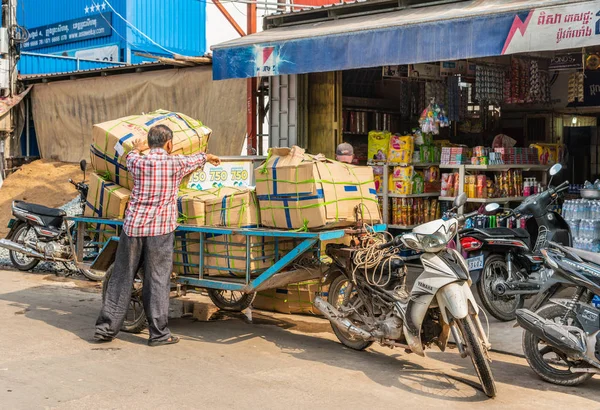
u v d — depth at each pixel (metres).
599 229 7.60
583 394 5.15
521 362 5.95
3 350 6.16
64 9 20.05
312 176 5.92
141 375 5.50
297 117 10.32
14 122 15.06
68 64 18.44
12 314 7.54
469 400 5.01
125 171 7.02
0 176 14.36
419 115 10.41
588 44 6.61
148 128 7.12
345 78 10.78
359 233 6.15
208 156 6.64
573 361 5.26
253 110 10.97
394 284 5.95
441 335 5.48
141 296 6.74
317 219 5.94
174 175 6.34
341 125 10.25
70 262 9.78
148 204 6.28
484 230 7.21
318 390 5.18
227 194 6.78
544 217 7.51
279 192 6.14
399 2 9.17
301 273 6.40
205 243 6.64
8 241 10.08
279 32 9.95
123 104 12.96
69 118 14.05
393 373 5.62
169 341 6.44
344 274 6.15
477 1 8.27
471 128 11.12
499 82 9.48
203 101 11.62
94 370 5.62
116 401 4.91
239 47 9.45
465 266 5.30
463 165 9.12
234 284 6.41
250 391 5.14
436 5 8.82
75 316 7.51
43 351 6.15
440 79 9.65
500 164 9.12
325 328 7.00
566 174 11.59
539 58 9.53
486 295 7.21
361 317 6.01
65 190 13.38
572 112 11.82
